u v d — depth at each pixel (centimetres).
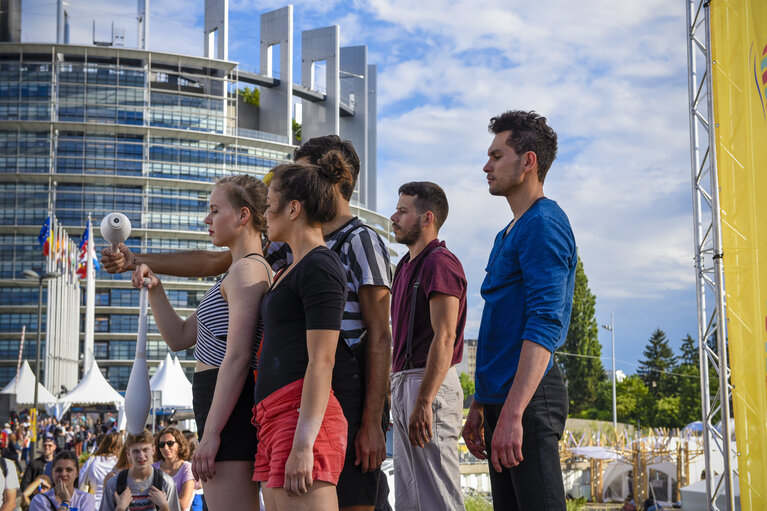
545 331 264
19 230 8719
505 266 288
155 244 8881
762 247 526
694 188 766
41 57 9131
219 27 9794
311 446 236
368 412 286
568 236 279
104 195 8850
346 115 10875
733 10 573
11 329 8594
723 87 590
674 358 10825
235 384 277
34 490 871
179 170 9088
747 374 550
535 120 295
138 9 9394
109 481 537
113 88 9000
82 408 6788
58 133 8869
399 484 395
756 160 536
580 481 3622
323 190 264
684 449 3500
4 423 3169
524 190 295
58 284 5619
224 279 297
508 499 290
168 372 2548
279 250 363
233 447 280
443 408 379
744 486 545
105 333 8488
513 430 258
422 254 390
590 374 8638
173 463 627
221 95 9638
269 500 256
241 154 9444
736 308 562
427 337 384
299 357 251
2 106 8844
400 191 410
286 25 10125
